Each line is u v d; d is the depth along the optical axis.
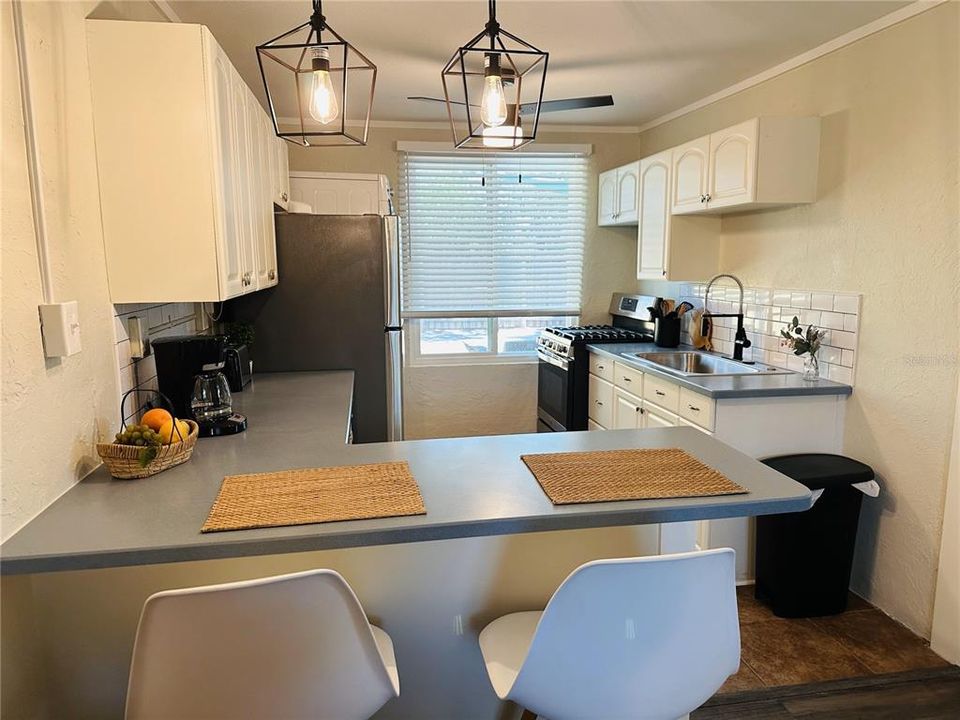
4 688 1.24
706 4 2.30
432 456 1.72
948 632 2.28
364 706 1.13
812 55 2.81
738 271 3.47
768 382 2.76
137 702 1.05
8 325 1.22
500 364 4.73
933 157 2.26
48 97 1.39
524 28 2.53
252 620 1.02
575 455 1.71
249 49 2.72
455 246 4.53
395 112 3.99
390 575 1.54
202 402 1.96
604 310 4.78
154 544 1.19
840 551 2.50
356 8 2.31
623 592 1.09
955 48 2.17
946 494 2.26
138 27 1.65
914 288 2.36
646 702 1.17
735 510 1.39
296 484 1.48
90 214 1.61
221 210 1.76
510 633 1.43
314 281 2.97
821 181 2.81
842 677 2.19
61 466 1.43
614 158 4.59
